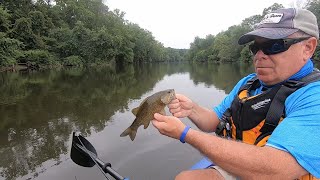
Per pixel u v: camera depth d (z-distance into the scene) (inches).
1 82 767.7
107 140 260.5
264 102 79.1
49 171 203.6
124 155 224.7
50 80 835.4
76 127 309.7
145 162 213.3
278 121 75.0
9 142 266.1
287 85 76.0
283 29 74.3
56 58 1704.0
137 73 1175.0
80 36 1844.2
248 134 83.2
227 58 2564.0
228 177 89.0
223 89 560.1
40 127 313.6
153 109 87.3
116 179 111.1
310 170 61.4
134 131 93.7
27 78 904.3
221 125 96.3
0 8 1346.0
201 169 92.7
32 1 1898.4
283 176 61.4
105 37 1909.4
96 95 528.4
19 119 349.4
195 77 884.0
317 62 1056.8
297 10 75.4
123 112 374.3
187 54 4478.3
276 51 75.2
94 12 2454.5
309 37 74.7
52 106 425.4
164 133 71.7
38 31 1700.3
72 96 520.1
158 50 3432.6
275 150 62.3
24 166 213.5
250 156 62.4
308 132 63.6
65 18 2186.3
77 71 1337.4
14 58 1261.1
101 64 1916.8
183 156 220.5
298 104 70.2
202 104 414.6
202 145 66.7
